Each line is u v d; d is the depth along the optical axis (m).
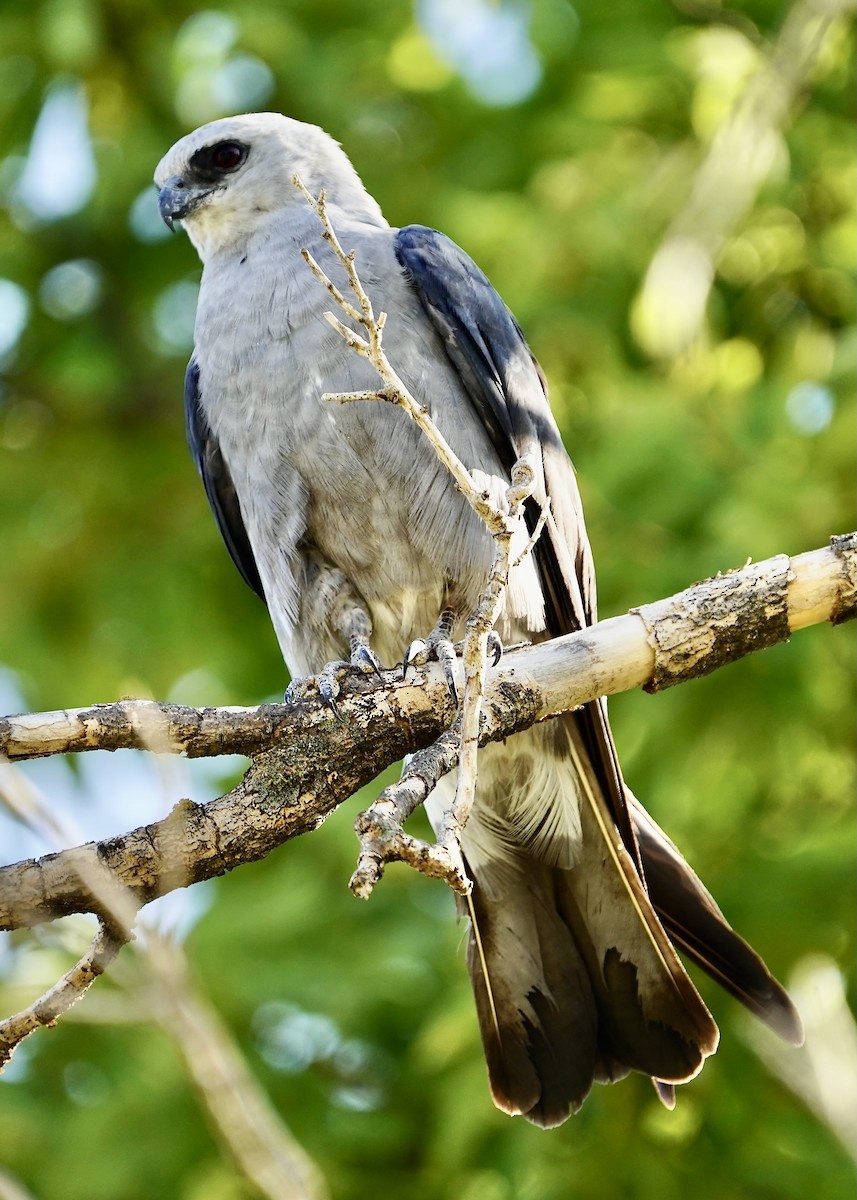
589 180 10.76
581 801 7.47
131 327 11.79
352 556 7.61
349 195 8.86
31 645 11.05
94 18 10.78
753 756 9.63
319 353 7.39
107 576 11.18
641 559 9.52
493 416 7.61
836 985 7.06
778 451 9.59
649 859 7.43
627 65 10.86
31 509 11.50
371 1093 9.45
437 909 9.58
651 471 9.48
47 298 11.69
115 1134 8.97
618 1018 7.30
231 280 7.95
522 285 10.41
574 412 10.18
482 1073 8.73
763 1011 6.92
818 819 9.54
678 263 10.14
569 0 11.35
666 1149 8.95
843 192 11.06
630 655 6.02
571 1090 7.26
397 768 9.59
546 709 5.97
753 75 10.93
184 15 11.26
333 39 11.38
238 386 7.61
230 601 11.27
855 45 11.41
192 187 8.76
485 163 11.08
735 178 10.40
